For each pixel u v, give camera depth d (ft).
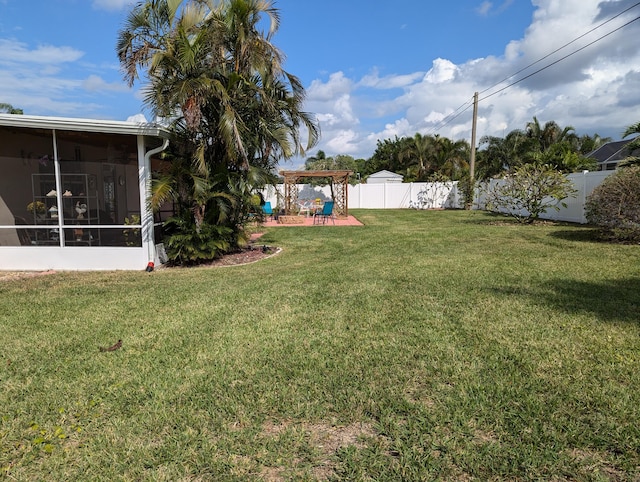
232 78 26.45
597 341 11.78
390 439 7.65
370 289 18.60
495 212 66.03
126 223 26.66
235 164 29.04
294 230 48.85
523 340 12.02
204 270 25.94
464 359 10.84
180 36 24.57
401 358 11.00
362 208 91.15
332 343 12.17
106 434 7.97
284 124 31.09
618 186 31.89
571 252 27.55
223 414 8.55
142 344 12.58
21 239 26.84
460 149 122.83
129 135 25.84
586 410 8.31
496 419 8.06
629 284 18.35
